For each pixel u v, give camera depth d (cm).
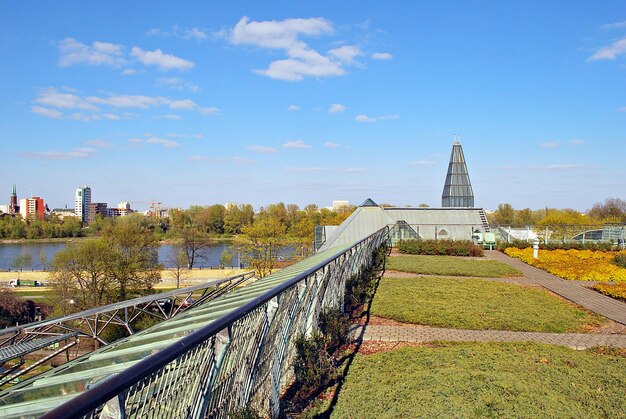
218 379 363
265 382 495
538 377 666
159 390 271
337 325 805
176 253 7044
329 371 641
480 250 2622
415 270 1905
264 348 468
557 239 3303
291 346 604
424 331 972
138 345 489
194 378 315
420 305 1180
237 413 398
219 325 328
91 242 4075
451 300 1255
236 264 7131
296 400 574
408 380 644
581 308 1244
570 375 682
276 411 513
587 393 609
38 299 4719
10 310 4225
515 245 2934
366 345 866
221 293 1125
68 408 179
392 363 727
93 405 192
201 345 317
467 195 4159
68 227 9619
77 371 437
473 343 881
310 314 692
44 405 345
